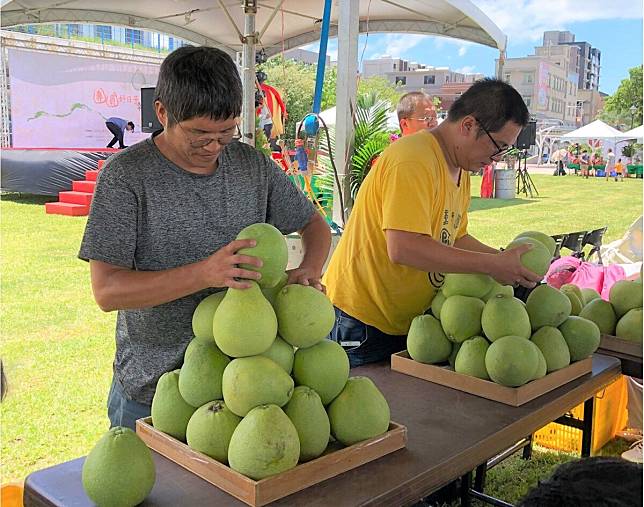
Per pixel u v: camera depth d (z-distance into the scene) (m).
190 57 1.47
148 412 1.75
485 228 11.55
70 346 5.57
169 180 1.64
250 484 1.16
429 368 1.88
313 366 1.32
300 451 1.24
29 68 15.80
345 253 2.26
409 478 1.27
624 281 2.25
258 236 1.31
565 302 1.88
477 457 1.46
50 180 14.12
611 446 3.45
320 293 1.35
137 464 1.14
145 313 1.70
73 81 16.48
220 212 1.72
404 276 2.14
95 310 6.75
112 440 1.16
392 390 1.81
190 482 1.24
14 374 4.43
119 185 1.58
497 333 1.75
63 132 16.53
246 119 5.01
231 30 7.98
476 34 7.34
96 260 1.55
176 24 7.93
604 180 22.33
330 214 5.82
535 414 1.66
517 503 0.88
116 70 17.17
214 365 1.31
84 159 14.45
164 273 1.44
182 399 1.35
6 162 14.56
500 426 1.56
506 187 16.77
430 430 1.53
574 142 23.64
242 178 1.78
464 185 2.31
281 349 1.31
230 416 1.25
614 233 10.87
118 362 1.80
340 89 5.29
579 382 1.88
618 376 2.10
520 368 1.68
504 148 2.12
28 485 1.26
